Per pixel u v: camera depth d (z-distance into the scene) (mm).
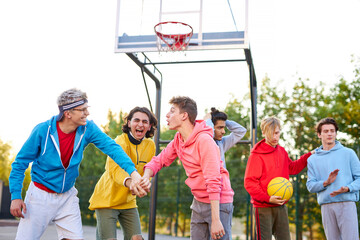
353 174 3896
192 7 5387
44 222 2805
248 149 14289
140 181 2834
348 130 12031
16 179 2740
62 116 2758
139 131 3455
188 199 11758
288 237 3746
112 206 3404
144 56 5559
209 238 2885
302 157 4262
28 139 2773
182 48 5289
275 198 3582
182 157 2926
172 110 2916
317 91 13453
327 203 3883
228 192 3014
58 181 2812
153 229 5602
